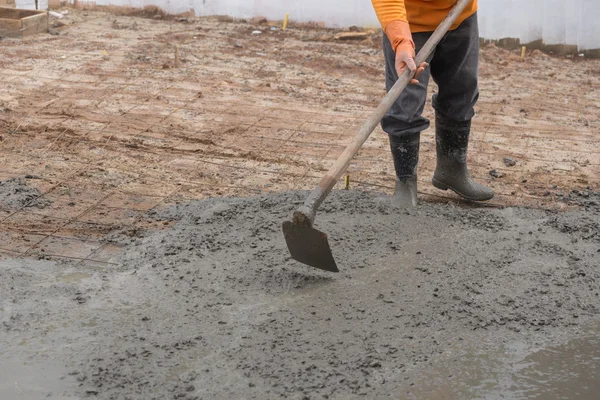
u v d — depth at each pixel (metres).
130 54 7.77
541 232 4.07
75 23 9.03
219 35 8.73
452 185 4.59
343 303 3.33
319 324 3.18
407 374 2.90
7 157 5.12
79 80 6.87
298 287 3.45
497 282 3.54
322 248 3.30
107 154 5.26
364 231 3.99
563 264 3.72
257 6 9.26
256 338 3.08
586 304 3.40
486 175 5.06
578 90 7.14
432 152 5.48
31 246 3.92
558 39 8.38
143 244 3.94
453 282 3.52
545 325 3.25
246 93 6.72
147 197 4.60
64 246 3.93
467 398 2.81
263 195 4.58
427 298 3.39
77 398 2.76
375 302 3.35
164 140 5.56
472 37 4.20
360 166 5.19
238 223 4.15
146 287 3.47
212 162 5.20
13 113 5.95
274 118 6.13
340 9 9.00
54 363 2.94
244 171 5.06
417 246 3.85
